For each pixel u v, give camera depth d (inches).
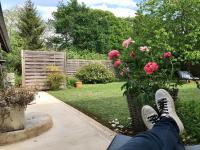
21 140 83.0
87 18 569.3
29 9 499.2
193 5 102.3
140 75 83.1
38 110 132.6
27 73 267.1
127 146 32.6
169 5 104.4
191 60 96.7
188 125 74.2
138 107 82.3
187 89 194.9
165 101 55.6
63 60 285.6
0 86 133.3
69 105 150.5
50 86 269.4
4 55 321.4
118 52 88.0
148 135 36.5
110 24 585.0
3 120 81.7
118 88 245.1
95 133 88.6
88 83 318.3
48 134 89.6
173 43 95.7
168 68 83.7
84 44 555.8
